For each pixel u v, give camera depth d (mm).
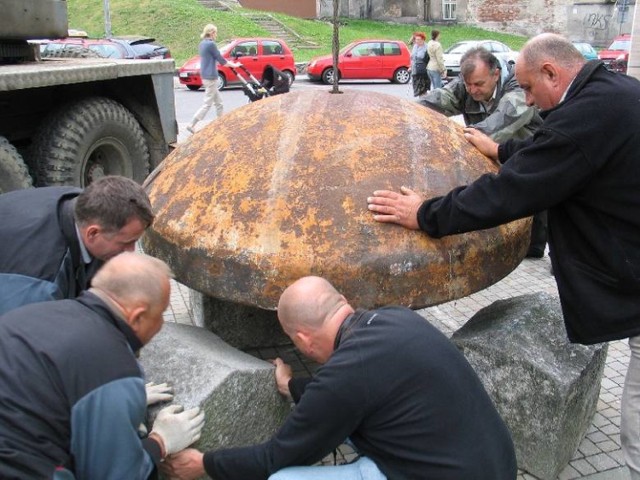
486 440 1885
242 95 16281
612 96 2189
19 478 1697
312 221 2467
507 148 2938
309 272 2414
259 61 18125
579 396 2729
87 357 1777
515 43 29328
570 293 2430
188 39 24266
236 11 27609
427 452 1833
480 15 31656
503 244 2684
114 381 1785
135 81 6816
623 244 2291
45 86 5418
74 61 6543
